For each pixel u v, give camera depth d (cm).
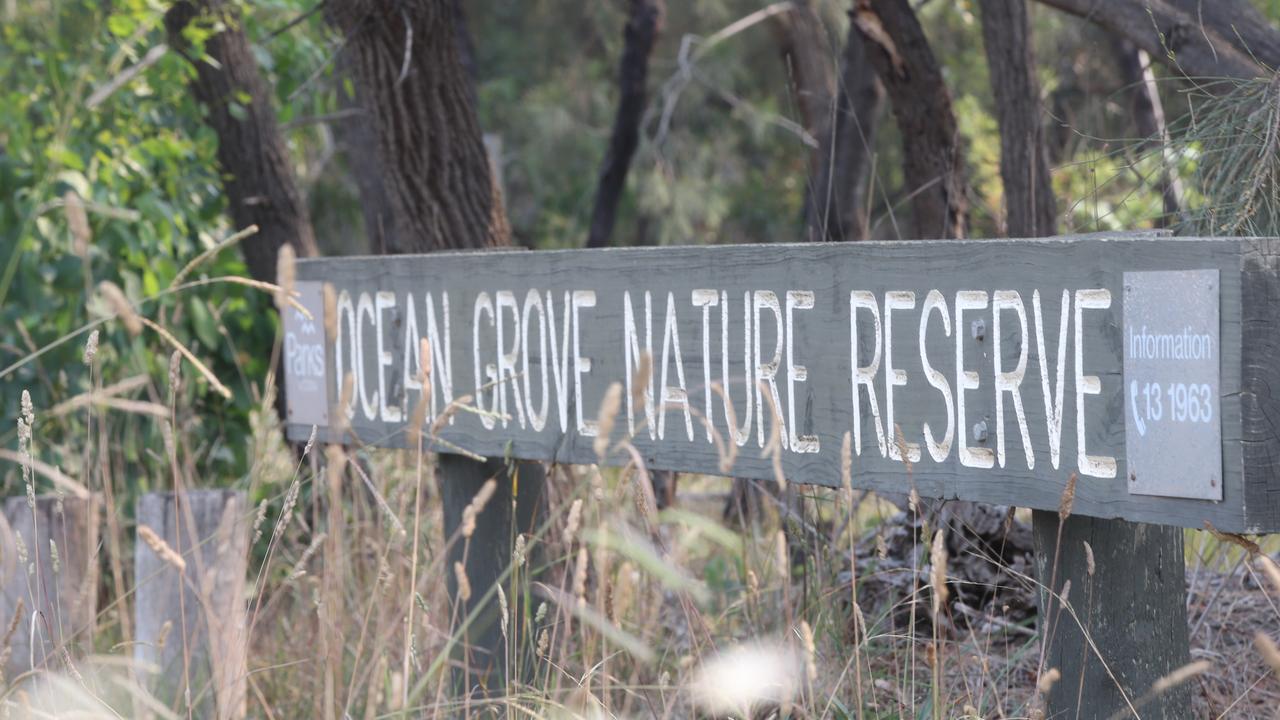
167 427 364
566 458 416
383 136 665
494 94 2578
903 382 329
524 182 2584
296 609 543
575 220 2253
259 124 842
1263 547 539
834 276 345
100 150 804
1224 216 418
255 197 842
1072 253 291
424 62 654
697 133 2497
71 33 834
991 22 660
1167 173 477
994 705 422
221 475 830
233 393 834
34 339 773
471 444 446
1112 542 324
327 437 497
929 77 671
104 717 325
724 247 372
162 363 789
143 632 483
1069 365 293
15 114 771
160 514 489
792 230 2525
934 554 295
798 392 355
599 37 2620
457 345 451
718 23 2181
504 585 463
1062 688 325
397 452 661
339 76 920
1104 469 286
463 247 680
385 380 476
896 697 414
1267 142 403
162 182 844
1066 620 324
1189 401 268
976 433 314
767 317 362
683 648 469
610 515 408
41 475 751
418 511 346
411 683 424
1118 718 323
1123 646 326
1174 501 273
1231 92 438
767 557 480
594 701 345
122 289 785
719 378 374
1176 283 270
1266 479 259
